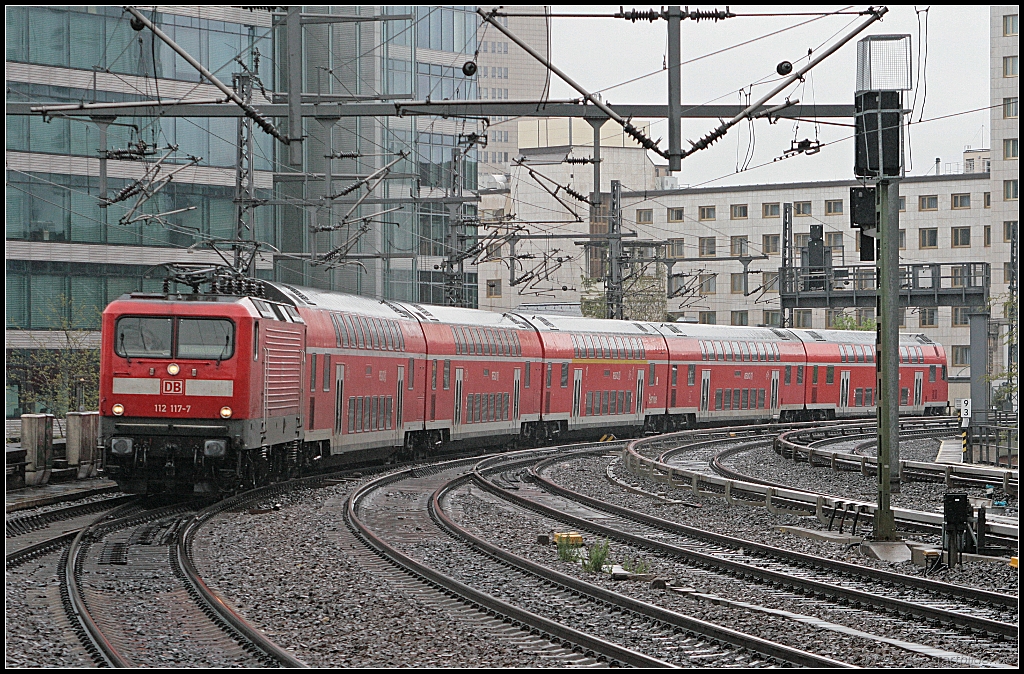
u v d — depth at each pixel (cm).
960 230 16750
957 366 16650
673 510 4594
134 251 9250
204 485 4253
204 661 2008
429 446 6675
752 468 6569
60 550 3131
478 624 2372
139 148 5166
